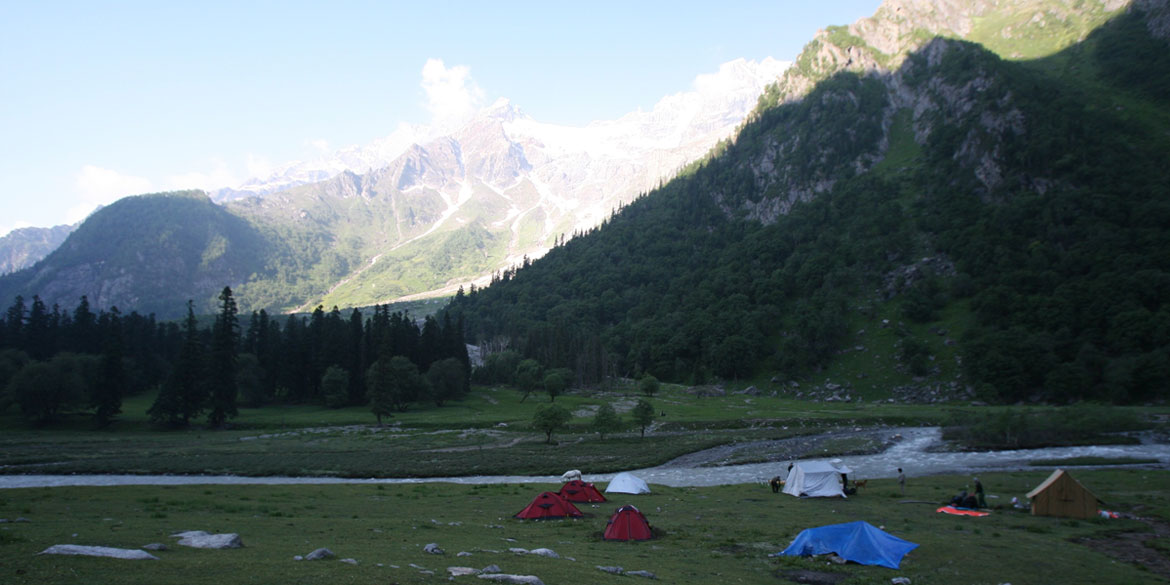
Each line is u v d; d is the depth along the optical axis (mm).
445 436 107875
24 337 161500
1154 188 192875
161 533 25406
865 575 25141
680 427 117750
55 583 14742
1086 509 40438
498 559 23281
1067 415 99250
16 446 95062
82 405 126875
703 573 24172
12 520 28172
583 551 27766
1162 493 49406
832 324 198375
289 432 113812
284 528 30062
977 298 187500
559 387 165625
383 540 27453
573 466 79312
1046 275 180750
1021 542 32625
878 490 56875
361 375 155250
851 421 119625
